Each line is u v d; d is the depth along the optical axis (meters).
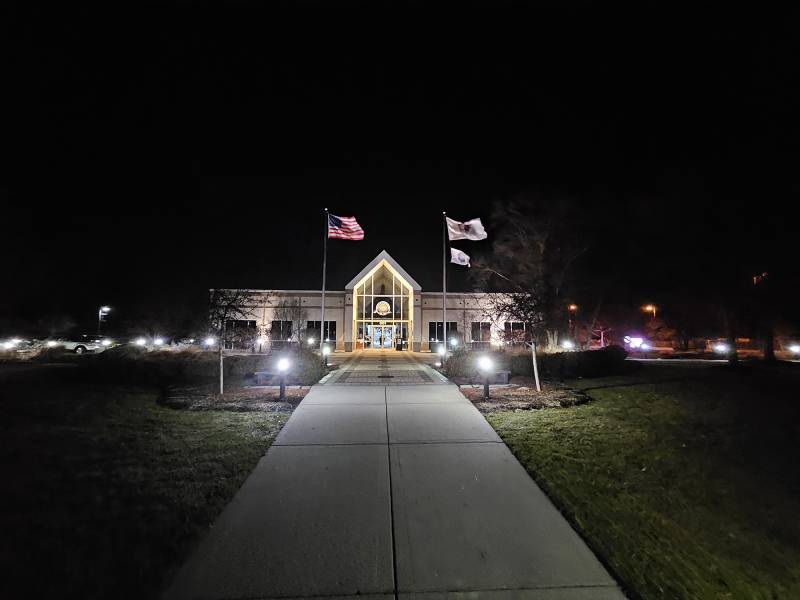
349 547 5.10
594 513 6.13
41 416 9.87
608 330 40.41
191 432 8.92
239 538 5.21
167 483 6.48
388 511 5.90
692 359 28.16
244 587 4.40
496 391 13.19
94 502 5.80
